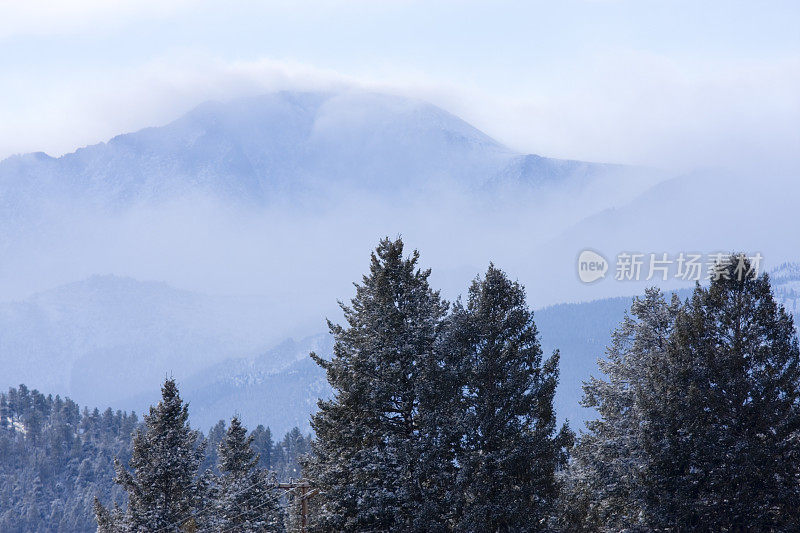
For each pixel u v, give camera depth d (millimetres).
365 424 64375
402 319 65062
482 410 63750
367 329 66062
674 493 70500
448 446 63000
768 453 67500
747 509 67938
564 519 70312
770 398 70688
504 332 66938
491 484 62938
